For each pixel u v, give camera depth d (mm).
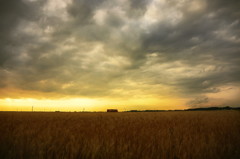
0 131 6781
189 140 5332
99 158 3949
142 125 10078
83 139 5488
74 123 11180
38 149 4348
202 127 8695
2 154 3945
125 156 3898
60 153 4156
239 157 4160
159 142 5188
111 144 4582
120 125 10109
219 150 4496
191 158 4078
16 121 12141
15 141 4867
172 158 4086
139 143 5070
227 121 11781
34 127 8430
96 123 11266
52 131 6941
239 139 5598
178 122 12062
